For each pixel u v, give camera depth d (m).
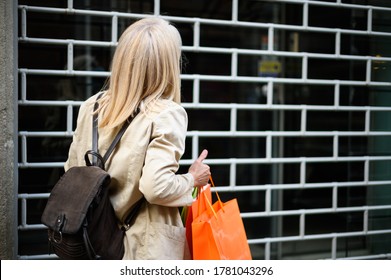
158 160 2.62
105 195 2.69
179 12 6.55
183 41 6.66
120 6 5.10
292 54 4.87
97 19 4.97
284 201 7.66
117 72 2.82
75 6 4.79
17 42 3.75
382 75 5.52
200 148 9.17
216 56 8.27
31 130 4.55
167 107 2.76
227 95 8.50
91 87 5.02
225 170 9.22
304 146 7.63
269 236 6.80
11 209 3.68
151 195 2.60
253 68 8.14
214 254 2.77
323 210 5.16
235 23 4.62
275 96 7.34
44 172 4.44
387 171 5.70
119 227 2.85
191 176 2.88
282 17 6.62
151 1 5.25
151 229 2.79
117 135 2.78
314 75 6.76
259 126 9.69
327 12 5.93
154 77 2.81
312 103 7.49
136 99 2.76
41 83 4.64
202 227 2.79
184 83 6.89
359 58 5.16
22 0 4.11
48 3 4.19
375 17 5.36
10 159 3.65
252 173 9.46
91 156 2.90
